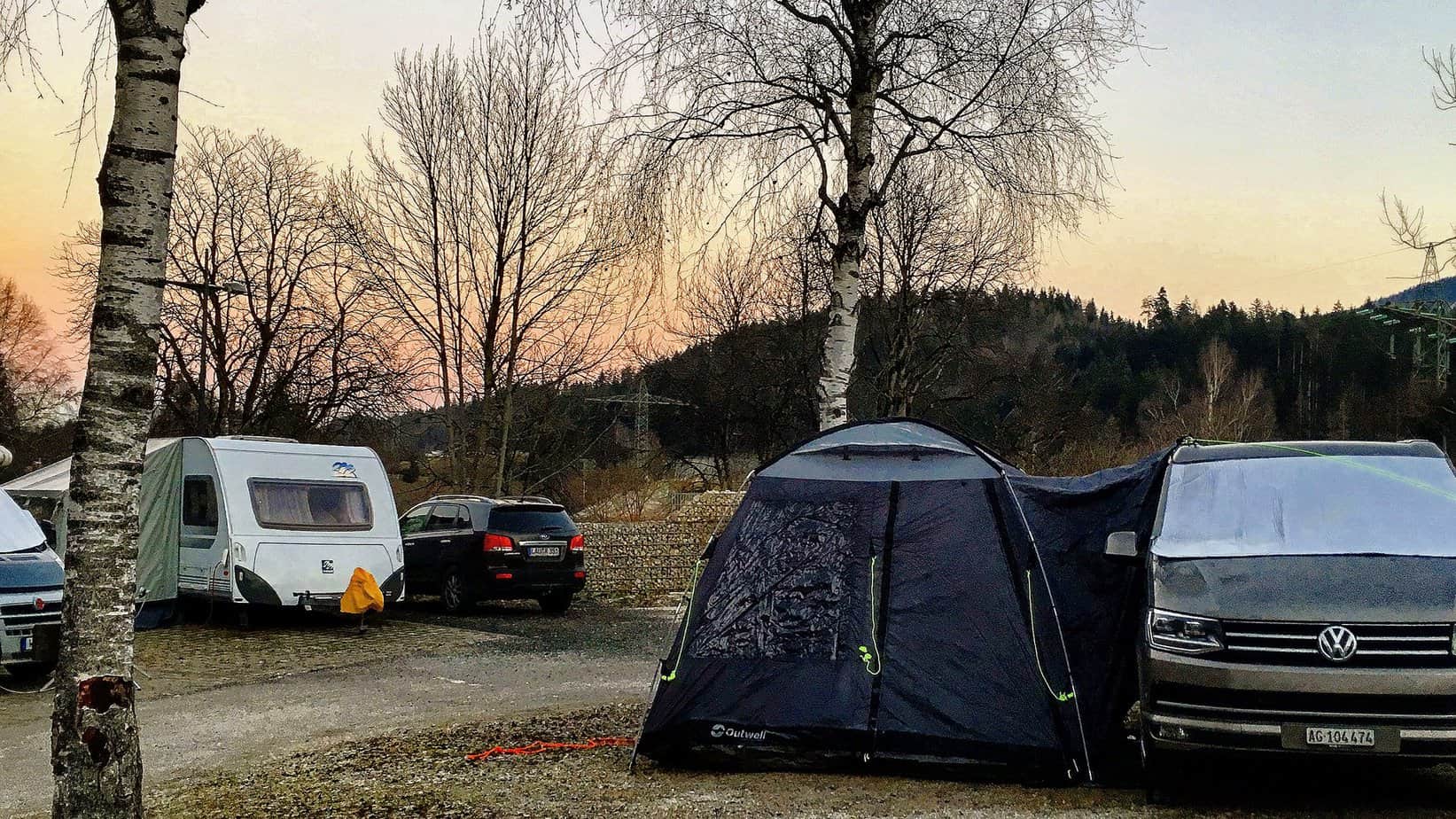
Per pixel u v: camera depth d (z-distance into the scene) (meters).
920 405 35.28
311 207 34.84
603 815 6.44
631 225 11.85
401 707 10.83
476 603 19.94
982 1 11.39
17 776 8.38
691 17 11.25
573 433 33.00
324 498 17.73
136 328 5.69
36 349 49.62
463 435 29.64
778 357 37.47
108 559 5.60
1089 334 105.38
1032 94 11.45
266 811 6.80
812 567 7.92
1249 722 6.18
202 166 34.66
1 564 12.40
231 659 14.38
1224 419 63.69
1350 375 87.50
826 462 8.38
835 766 7.41
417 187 28.36
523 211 28.06
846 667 7.54
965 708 7.27
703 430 40.09
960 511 7.93
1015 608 7.55
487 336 28.53
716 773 7.48
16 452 47.88
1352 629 6.11
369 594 17.05
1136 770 7.35
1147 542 7.62
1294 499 7.43
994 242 18.80
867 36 11.42
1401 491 7.38
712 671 7.71
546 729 9.12
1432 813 6.25
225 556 16.70
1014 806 6.55
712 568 8.12
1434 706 5.96
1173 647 6.45
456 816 6.50
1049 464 37.25
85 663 5.51
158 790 7.61
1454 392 51.38
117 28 5.73
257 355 35.06
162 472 17.66
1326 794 6.73
